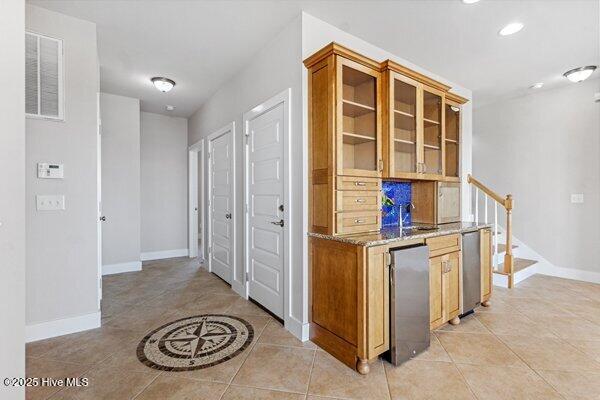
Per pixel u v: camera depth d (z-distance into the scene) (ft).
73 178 7.95
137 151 14.69
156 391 5.50
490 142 15.49
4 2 3.05
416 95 8.64
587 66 10.84
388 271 6.34
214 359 6.58
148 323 8.46
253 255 10.11
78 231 8.00
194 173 18.02
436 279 7.61
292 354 6.81
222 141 12.72
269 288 9.15
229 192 12.01
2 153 3.02
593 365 6.31
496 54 9.95
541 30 8.45
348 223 7.10
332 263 6.82
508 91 13.57
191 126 17.57
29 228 7.38
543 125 13.75
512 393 5.41
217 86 12.87
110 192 14.01
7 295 3.05
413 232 7.63
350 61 7.23
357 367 6.07
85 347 7.09
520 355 6.72
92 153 8.23
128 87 13.10
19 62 3.16
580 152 12.77
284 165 8.20
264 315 9.05
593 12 7.60
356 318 6.15
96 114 8.32
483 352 6.86
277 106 8.63
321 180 7.25
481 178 15.85
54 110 7.68
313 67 7.45
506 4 7.29
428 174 9.21
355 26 8.22
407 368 6.24
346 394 5.41
